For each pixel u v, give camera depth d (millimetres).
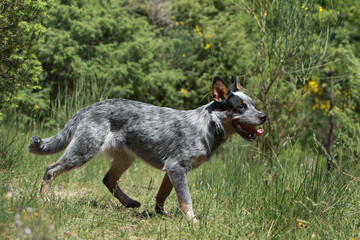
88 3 14727
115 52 14109
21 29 7355
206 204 7270
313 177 6637
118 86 13797
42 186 6590
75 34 13742
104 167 9969
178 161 6648
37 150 6824
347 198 6805
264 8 9828
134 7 17672
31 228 4742
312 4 9430
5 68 7398
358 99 12281
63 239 4828
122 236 5547
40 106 12828
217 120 6762
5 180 7242
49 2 7598
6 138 9148
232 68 16359
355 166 8547
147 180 10516
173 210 7293
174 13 18500
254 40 16922
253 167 9383
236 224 6086
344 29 18641
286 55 9492
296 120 16000
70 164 6645
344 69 13898
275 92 10203
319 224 5926
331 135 14734
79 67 13273
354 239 5664
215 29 16672
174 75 15367
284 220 5988
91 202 7035
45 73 13773
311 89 15812
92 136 6691
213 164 10953
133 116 6836
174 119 6793
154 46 15523
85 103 11312
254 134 6898
